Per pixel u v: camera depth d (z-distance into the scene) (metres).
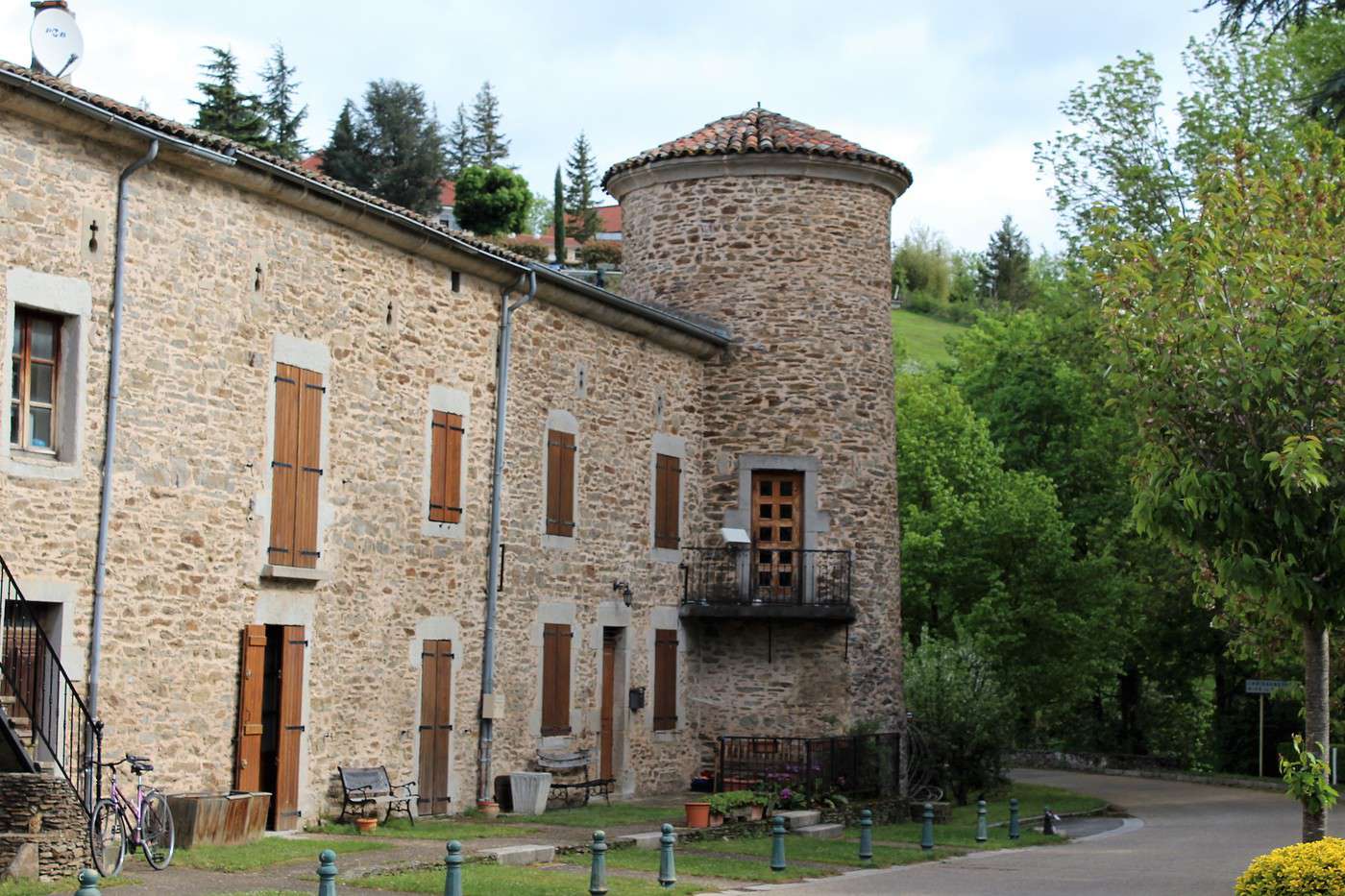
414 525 17.17
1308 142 13.61
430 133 54.16
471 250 17.66
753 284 22.98
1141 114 31.84
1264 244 12.30
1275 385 11.77
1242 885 9.89
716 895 13.02
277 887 11.54
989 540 31.75
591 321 20.39
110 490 13.33
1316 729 11.70
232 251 14.78
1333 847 9.76
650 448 21.64
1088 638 31.16
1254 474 11.62
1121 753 38.19
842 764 21.66
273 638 15.33
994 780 25.94
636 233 23.94
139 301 13.74
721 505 22.73
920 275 85.69
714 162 23.09
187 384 14.22
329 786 15.80
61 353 13.16
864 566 22.89
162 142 13.64
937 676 25.52
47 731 12.71
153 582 13.78
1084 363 34.31
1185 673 37.09
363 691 16.34
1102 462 36.09
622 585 20.84
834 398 22.91
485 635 18.27
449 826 16.33
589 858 15.10
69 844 11.49
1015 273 91.94
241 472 14.79
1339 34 28.45
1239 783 31.86
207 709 14.31
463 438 18.00
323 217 15.92
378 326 16.69
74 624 12.98
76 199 13.19
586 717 20.14
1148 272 12.91
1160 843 19.44
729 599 22.36
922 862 16.72
